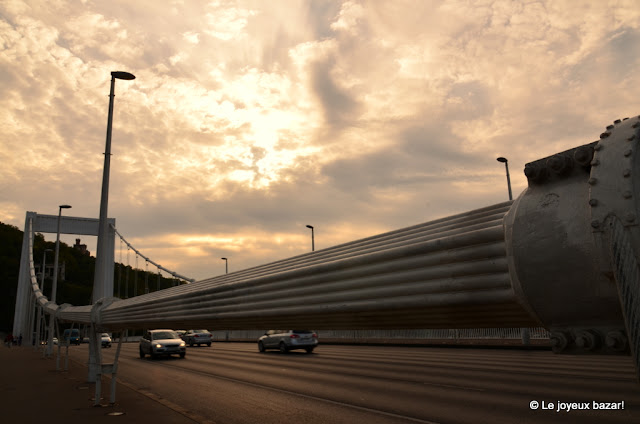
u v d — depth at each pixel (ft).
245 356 69.77
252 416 24.17
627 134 3.60
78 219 233.35
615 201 3.35
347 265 5.52
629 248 3.17
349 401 27.58
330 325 6.27
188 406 27.45
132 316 14.24
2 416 24.56
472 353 62.44
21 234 285.64
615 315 3.39
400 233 5.78
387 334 100.17
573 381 31.81
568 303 3.62
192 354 80.89
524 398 25.93
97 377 27.66
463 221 5.05
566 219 3.69
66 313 46.21
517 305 4.15
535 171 4.08
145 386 36.86
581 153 3.77
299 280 6.19
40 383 39.17
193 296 9.14
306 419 23.04
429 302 4.65
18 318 211.00
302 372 44.32
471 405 24.54
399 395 28.84
